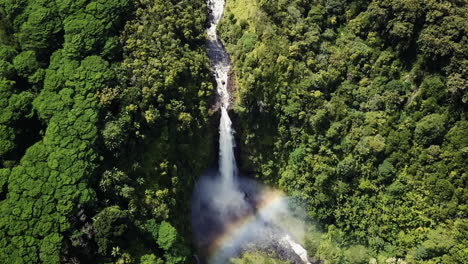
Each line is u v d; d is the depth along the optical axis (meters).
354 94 73.00
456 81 65.62
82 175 56.25
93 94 60.22
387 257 69.38
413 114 69.88
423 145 68.38
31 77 60.97
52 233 54.19
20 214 53.75
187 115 67.94
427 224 67.81
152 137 65.25
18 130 58.72
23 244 53.12
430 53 67.88
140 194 62.34
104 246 55.75
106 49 63.53
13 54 62.31
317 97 71.81
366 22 73.75
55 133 57.47
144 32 67.69
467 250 64.50
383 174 69.44
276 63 72.00
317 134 72.19
